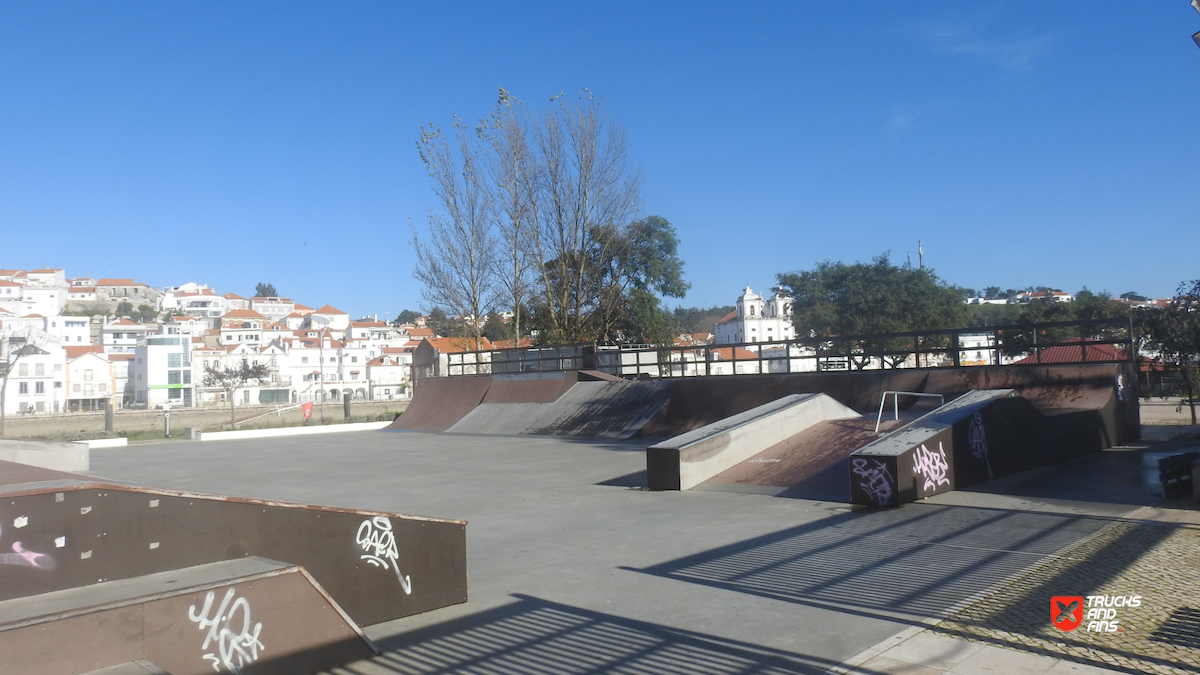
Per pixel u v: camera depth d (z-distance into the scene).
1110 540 7.73
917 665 4.80
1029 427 12.66
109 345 109.50
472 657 5.31
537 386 28.33
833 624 5.68
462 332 39.00
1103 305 47.41
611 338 38.06
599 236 34.84
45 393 76.44
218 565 5.05
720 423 14.66
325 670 5.07
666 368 32.62
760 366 21.95
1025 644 5.06
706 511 10.63
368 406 60.94
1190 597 5.87
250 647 4.69
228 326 124.38
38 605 4.05
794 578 6.99
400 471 17.02
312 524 5.67
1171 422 20.31
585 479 14.40
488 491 13.44
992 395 12.41
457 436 26.52
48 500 4.45
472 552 8.71
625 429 22.56
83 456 17.55
